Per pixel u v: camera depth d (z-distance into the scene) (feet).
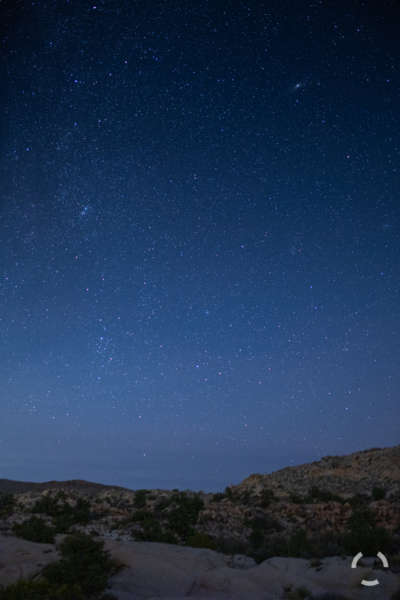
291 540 76.64
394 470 153.28
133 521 101.50
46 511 108.99
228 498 139.44
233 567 64.44
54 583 51.13
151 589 54.70
